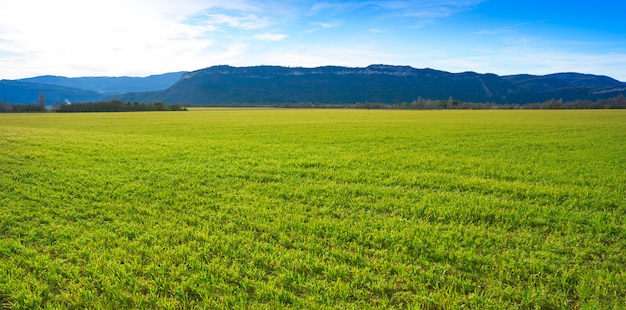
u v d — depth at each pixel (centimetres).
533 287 504
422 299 482
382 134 3008
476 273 550
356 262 591
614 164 1545
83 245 660
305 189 1074
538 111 8981
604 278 529
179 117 6600
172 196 1007
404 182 1177
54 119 5956
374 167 1486
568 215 818
